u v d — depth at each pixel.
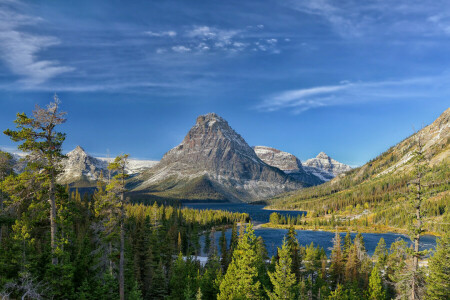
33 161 26.19
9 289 27.53
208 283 46.75
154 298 48.81
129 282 47.34
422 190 25.05
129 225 81.19
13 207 27.17
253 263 39.78
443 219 24.00
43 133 26.30
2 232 38.84
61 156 27.27
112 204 32.12
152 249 63.81
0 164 32.12
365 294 54.12
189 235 112.88
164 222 108.19
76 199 86.00
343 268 65.62
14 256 31.17
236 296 34.75
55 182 27.62
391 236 161.75
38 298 25.00
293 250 56.66
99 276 41.53
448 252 34.62
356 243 77.50
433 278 32.22
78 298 32.47
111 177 32.47
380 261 67.94
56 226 27.73
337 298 47.59
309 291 50.53
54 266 27.48
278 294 38.59
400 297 26.11
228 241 134.75
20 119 25.27
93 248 47.12
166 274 61.62
